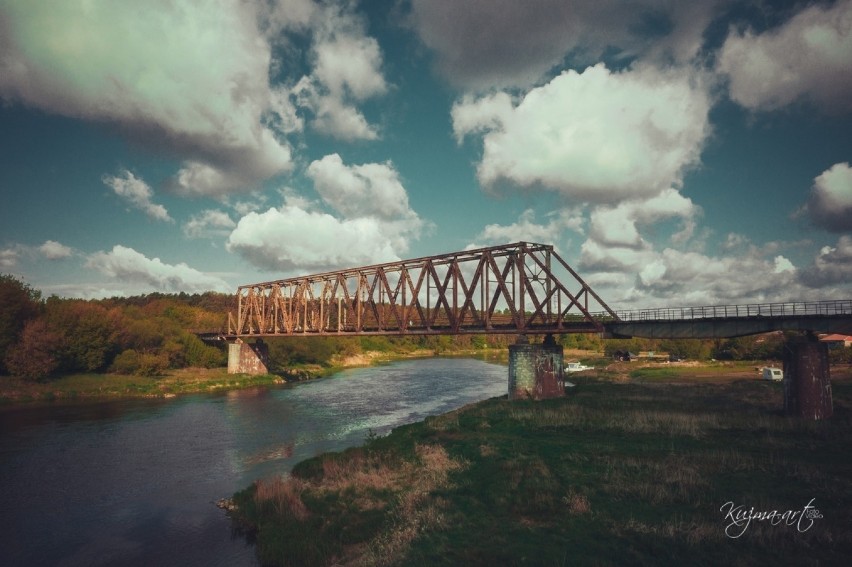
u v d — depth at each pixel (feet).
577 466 65.21
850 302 95.04
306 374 244.22
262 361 244.63
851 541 40.52
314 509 58.39
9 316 171.01
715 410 107.45
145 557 50.80
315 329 206.49
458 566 39.63
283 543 49.32
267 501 61.41
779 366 222.89
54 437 105.81
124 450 94.94
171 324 263.08
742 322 111.65
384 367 309.63
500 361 366.84
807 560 37.73
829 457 67.05
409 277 161.99
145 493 70.49
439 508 54.08
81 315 196.24
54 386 170.81
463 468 69.15
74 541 55.01
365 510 56.54
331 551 47.14
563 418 100.07
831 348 242.78
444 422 105.29
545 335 139.64
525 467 65.62
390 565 40.73
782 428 85.71
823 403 95.71
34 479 77.00
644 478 58.65
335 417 131.23
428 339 487.20
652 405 115.75
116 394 170.09
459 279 147.64
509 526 47.24
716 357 279.08
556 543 42.52
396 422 124.06
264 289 247.70
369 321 360.28
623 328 131.34
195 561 49.62
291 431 112.78
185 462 86.58
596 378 195.72
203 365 245.04
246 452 93.50
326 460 78.84
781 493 52.21
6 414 132.57
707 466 62.95
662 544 40.83
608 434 86.12
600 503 51.29
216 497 68.39
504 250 140.26
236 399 164.66
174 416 131.85
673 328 122.21
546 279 139.13
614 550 40.50
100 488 72.69
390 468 72.95
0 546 53.93
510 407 116.98
